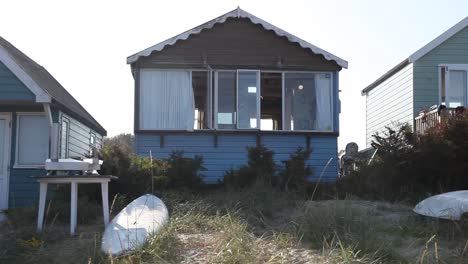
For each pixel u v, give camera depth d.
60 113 13.91
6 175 13.73
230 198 10.13
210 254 6.92
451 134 12.35
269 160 12.48
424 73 17.66
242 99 15.17
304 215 8.20
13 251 7.48
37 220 9.41
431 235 7.84
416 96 17.56
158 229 7.37
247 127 15.10
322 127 15.34
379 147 12.98
